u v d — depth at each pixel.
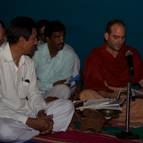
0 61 3.54
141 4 5.15
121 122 4.19
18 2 5.75
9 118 3.53
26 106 3.69
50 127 3.66
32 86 3.73
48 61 4.61
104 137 3.79
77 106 3.98
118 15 5.25
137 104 4.23
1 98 3.56
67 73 4.65
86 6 5.38
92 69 4.43
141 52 5.19
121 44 4.30
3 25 4.25
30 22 3.55
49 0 5.57
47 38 4.54
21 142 3.58
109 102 3.84
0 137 3.51
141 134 3.96
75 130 3.98
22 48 3.53
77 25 5.45
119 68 4.45
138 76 4.49
